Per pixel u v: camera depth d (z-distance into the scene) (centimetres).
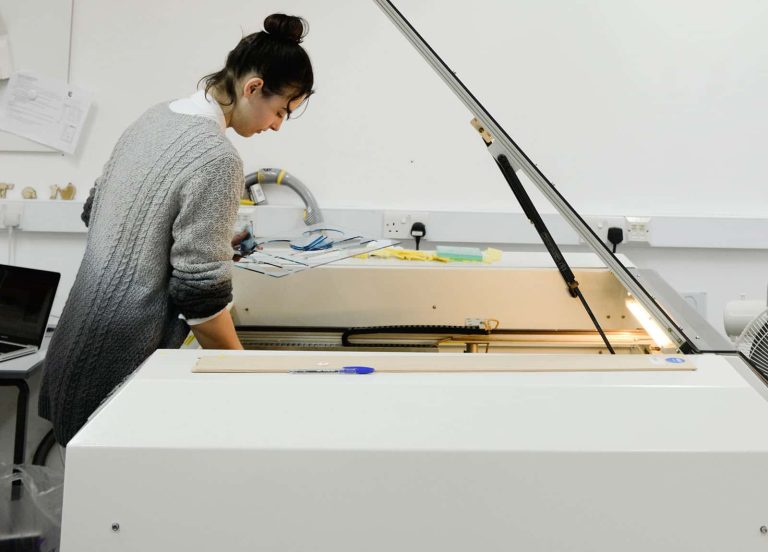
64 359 114
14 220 238
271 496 70
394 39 243
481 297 139
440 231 248
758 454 72
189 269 110
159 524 70
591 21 242
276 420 73
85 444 70
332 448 70
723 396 78
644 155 250
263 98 119
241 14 240
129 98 242
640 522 72
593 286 139
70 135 239
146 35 239
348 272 138
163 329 118
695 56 244
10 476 129
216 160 109
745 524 72
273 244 153
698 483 72
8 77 236
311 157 249
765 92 246
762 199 253
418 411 74
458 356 88
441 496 71
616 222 248
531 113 248
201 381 77
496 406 75
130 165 113
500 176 251
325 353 88
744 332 118
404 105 246
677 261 257
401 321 140
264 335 139
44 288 192
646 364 85
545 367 84
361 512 71
